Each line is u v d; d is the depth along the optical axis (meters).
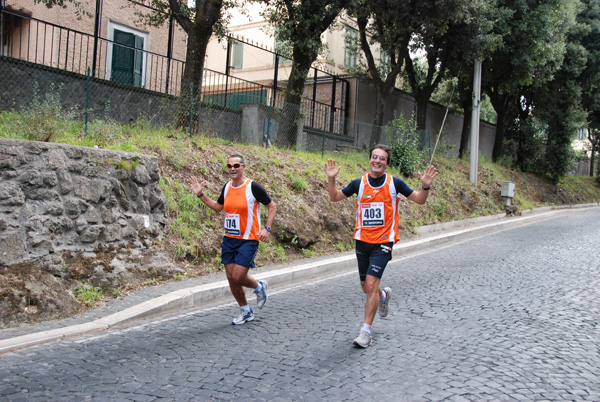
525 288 7.72
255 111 13.61
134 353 4.64
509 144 30.14
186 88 11.70
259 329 5.49
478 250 12.02
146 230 7.62
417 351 4.76
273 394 3.71
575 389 3.93
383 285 7.96
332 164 5.12
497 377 4.12
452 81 24.11
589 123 33.47
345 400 3.62
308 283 8.29
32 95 10.74
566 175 31.44
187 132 11.49
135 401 3.56
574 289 7.66
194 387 3.83
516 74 22.02
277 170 11.72
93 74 12.41
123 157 7.56
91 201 6.91
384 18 16.45
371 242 4.95
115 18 15.52
